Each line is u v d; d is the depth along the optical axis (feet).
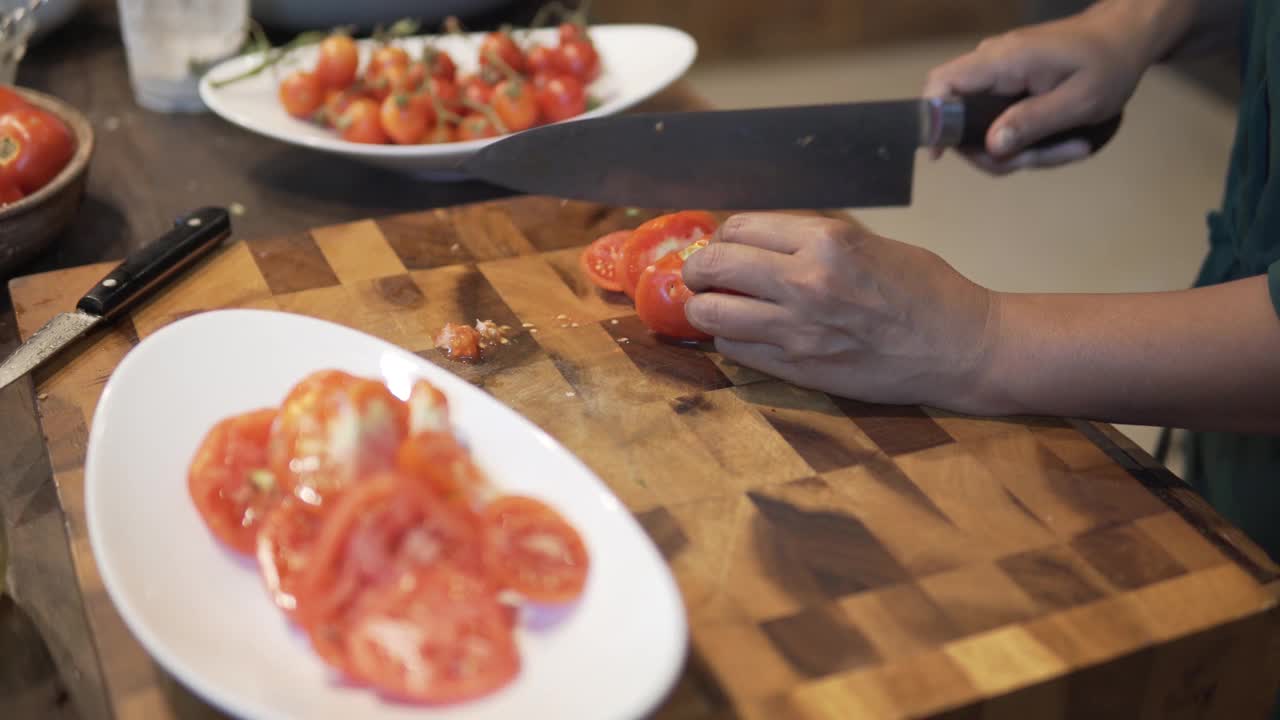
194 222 3.44
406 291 3.32
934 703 2.11
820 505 2.58
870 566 2.41
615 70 4.56
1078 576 2.40
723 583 2.37
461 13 4.99
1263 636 2.34
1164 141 9.73
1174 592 2.35
